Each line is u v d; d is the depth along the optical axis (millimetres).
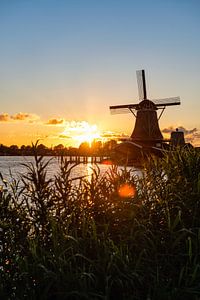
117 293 3488
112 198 4441
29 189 4191
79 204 4254
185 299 3359
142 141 55656
